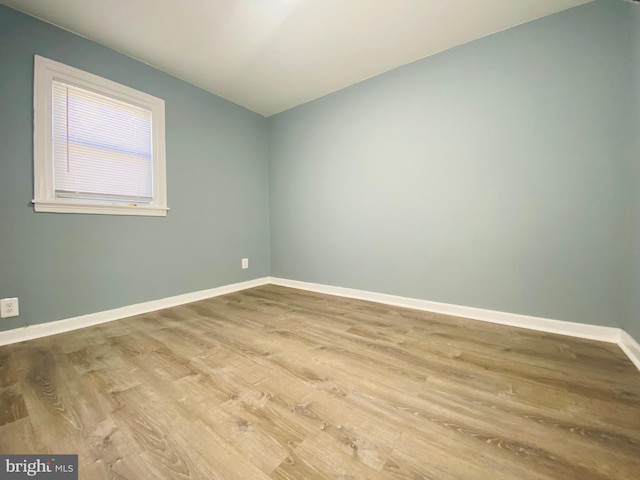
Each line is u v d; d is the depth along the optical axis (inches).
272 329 73.0
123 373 49.9
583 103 65.1
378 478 28.3
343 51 84.0
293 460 30.6
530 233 72.6
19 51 65.1
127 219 85.4
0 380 47.6
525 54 71.4
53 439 33.8
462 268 83.4
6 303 64.1
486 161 78.0
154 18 68.8
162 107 93.1
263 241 135.7
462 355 57.1
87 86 75.9
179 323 78.2
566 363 53.3
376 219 101.3
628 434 34.5
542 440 33.6
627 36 60.2
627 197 60.9
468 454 31.4
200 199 106.7
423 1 64.4
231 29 73.4
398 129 94.1
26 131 66.4
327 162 114.5
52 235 70.8
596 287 65.0
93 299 78.0
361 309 92.0
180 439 33.8
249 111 127.1
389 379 47.8
